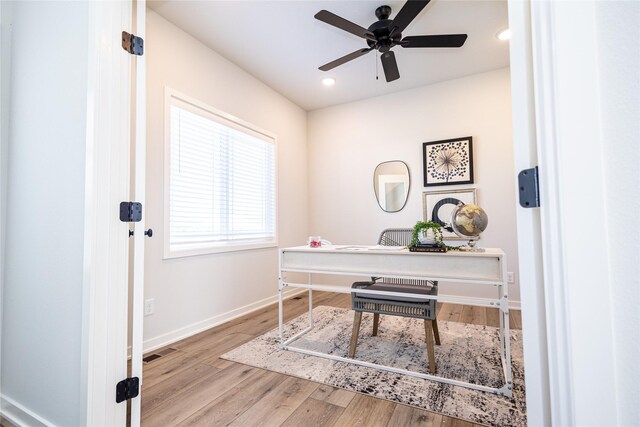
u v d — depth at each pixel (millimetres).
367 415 1479
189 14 2443
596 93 504
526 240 597
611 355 495
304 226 4410
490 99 3459
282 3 2338
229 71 3141
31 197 1432
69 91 1278
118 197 1228
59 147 1309
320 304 3598
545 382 574
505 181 3375
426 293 1917
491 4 2373
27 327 1403
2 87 1598
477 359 2027
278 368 1961
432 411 1499
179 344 2381
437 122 3721
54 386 1260
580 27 512
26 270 1433
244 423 1429
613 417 493
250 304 3324
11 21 1635
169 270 2453
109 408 1175
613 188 496
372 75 3496
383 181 4020
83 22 1232
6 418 1445
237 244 3160
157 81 2404
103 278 1172
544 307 574
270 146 3783
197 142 2771
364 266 1959
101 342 1161
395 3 2352
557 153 525
